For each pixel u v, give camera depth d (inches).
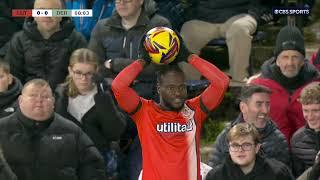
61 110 970.7
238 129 834.8
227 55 1320.1
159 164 829.2
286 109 1002.7
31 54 1060.5
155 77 1021.2
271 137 920.3
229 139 837.8
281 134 927.0
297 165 930.1
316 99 909.8
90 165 908.6
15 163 892.6
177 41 837.2
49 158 892.6
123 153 1035.9
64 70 1065.5
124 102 835.4
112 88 834.2
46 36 1062.4
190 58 847.1
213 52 1323.8
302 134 927.7
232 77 1242.6
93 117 968.3
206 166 903.7
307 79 1010.7
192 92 1209.4
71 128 906.7
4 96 969.5
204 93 841.5
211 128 1206.9
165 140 830.5
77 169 909.8
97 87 972.6
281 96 1006.4
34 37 1059.9
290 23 1293.1
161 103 837.8
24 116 892.6
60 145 896.3
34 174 892.6
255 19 1262.3
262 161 845.2
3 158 857.5
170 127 831.1
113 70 1033.5
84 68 961.5
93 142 960.3
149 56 837.8
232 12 1258.0
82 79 962.7
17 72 1072.8
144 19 1051.9
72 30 1072.8
